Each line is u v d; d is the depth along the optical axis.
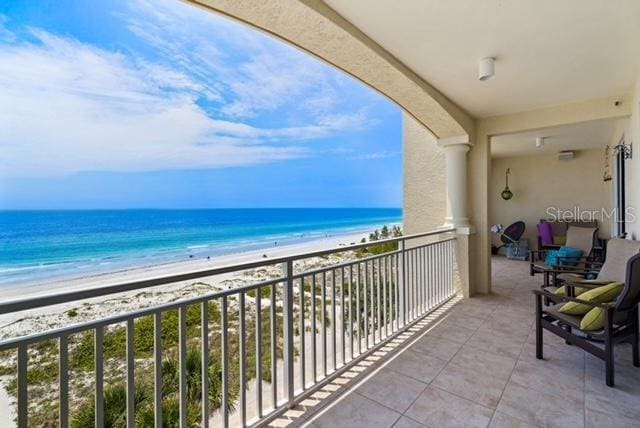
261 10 2.00
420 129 5.09
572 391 2.14
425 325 3.33
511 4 2.06
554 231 7.42
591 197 7.37
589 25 2.29
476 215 4.61
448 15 2.18
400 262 3.17
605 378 2.28
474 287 4.55
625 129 4.26
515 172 8.28
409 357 2.63
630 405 1.98
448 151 4.54
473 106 4.02
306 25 2.16
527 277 5.63
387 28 2.34
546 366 2.47
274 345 1.93
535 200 8.05
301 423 1.85
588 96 3.70
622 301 2.20
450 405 2.01
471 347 2.81
